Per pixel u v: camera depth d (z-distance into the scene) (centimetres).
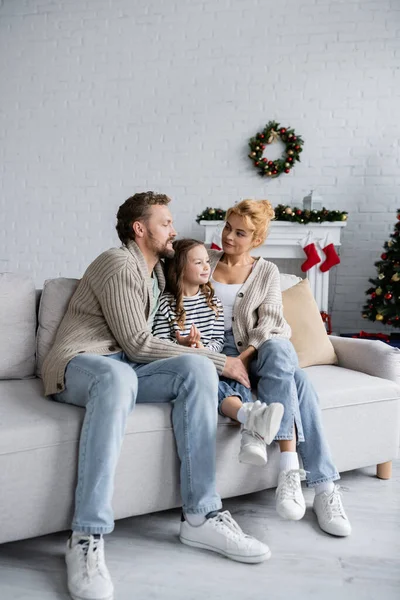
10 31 524
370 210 489
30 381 205
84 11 514
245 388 195
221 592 152
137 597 149
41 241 532
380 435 222
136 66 511
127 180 519
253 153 491
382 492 219
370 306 442
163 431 176
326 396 208
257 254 465
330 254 451
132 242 203
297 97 492
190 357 177
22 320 209
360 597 151
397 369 233
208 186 509
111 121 517
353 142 488
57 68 520
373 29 479
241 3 494
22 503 156
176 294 209
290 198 498
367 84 483
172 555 170
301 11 487
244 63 497
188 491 173
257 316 225
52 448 159
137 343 185
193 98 505
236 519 194
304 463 195
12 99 527
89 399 163
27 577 156
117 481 169
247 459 175
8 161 531
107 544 176
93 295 196
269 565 166
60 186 527
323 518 187
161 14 505
